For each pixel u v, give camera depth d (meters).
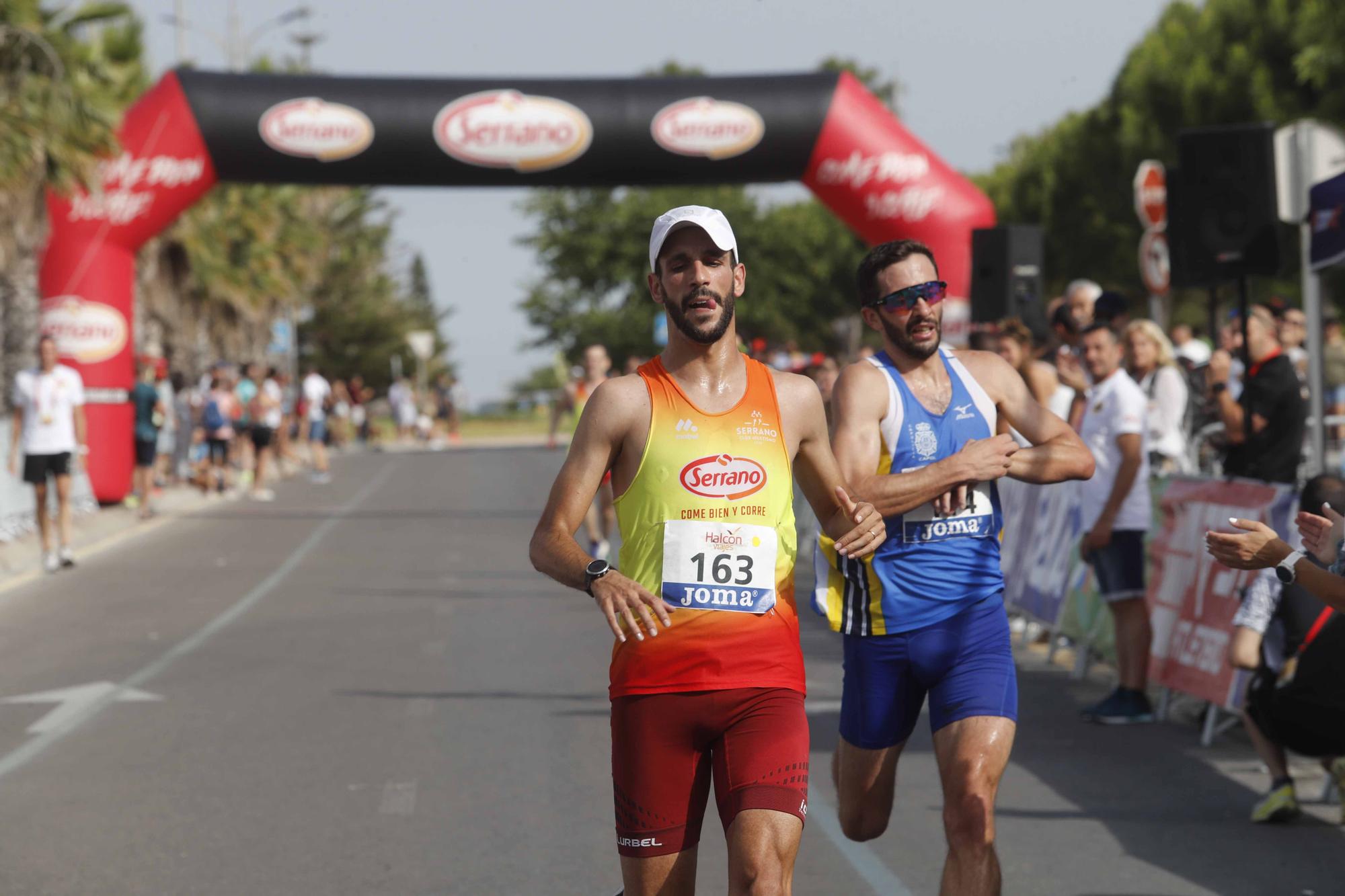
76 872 8.68
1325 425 16.67
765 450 5.96
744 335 13.07
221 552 26.50
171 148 32.25
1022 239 23.22
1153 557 13.57
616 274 85.00
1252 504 11.85
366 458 64.25
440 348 164.12
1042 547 16.27
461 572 23.41
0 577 22.75
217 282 51.53
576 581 5.79
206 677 14.75
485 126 32.62
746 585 5.88
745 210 90.06
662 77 33.56
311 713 13.05
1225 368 15.40
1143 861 8.84
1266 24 52.94
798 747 5.85
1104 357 12.79
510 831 9.48
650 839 5.90
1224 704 11.72
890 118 33.41
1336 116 49.28
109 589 21.36
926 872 8.70
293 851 9.07
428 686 14.24
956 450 7.43
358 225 123.19
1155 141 56.06
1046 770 11.13
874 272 7.48
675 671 5.86
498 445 79.94
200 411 45.34
